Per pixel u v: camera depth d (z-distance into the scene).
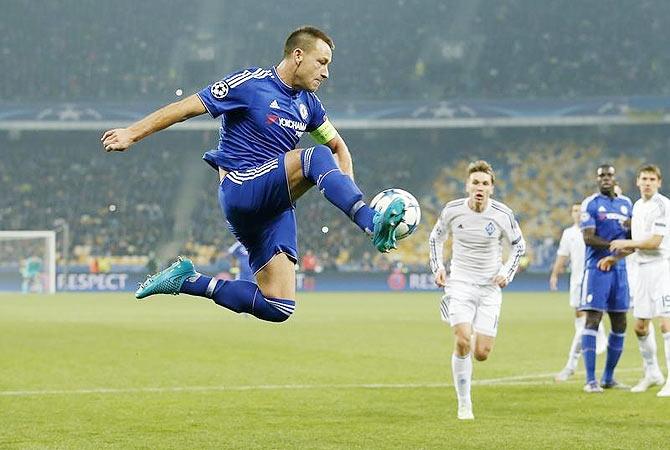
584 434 22.77
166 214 139.88
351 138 147.75
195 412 26.31
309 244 136.75
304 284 128.00
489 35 149.00
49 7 148.00
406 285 126.94
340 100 140.00
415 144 147.62
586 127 144.88
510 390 31.80
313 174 15.36
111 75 147.50
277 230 16.72
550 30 148.25
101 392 30.70
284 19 152.25
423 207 143.38
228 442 21.53
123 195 141.12
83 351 45.38
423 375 36.03
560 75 146.25
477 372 37.59
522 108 137.38
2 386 32.25
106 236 137.62
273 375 35.84
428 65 149.00
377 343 50.62
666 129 142.50
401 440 21.89
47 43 147.38
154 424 24.14
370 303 94.62
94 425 23.97
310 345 49.28
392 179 145.50
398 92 148.38
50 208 139.50
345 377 35.31
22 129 140.12
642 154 143.62
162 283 17.09
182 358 42.25
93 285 126.81
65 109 138.50
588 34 147.62
